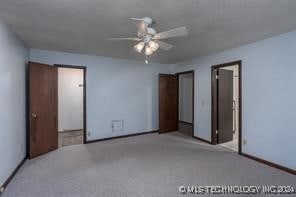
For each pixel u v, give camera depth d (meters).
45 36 3.23
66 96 6.21
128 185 2.63
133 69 5.55
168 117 6.00
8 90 2.77
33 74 3.70
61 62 4.44
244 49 3.79
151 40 2.50
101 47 3.99
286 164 3.06
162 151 4.10
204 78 4.89
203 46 3.86
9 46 2.82
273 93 3.25
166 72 6.19
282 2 2.04
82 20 2.54
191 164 3.37
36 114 3.76
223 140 4.82
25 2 2.05
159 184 2.65
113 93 5.21
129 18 2.47
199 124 5.09
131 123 5.55
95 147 4.41
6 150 2.66
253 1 2.02
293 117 2.96
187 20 2.54
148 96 5.87
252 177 2.86
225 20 2.54
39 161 3.52
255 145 3.59
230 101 5.00
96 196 2.36
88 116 4.83
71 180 2.77
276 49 3.19
